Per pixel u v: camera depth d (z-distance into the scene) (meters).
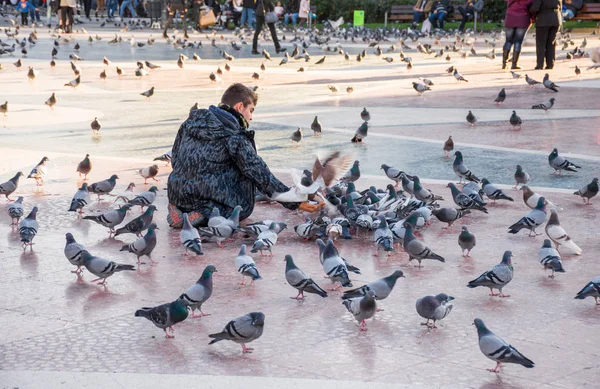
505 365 5.64
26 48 38.53
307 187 7.91
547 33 29.94
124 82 26.67
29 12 62.81
